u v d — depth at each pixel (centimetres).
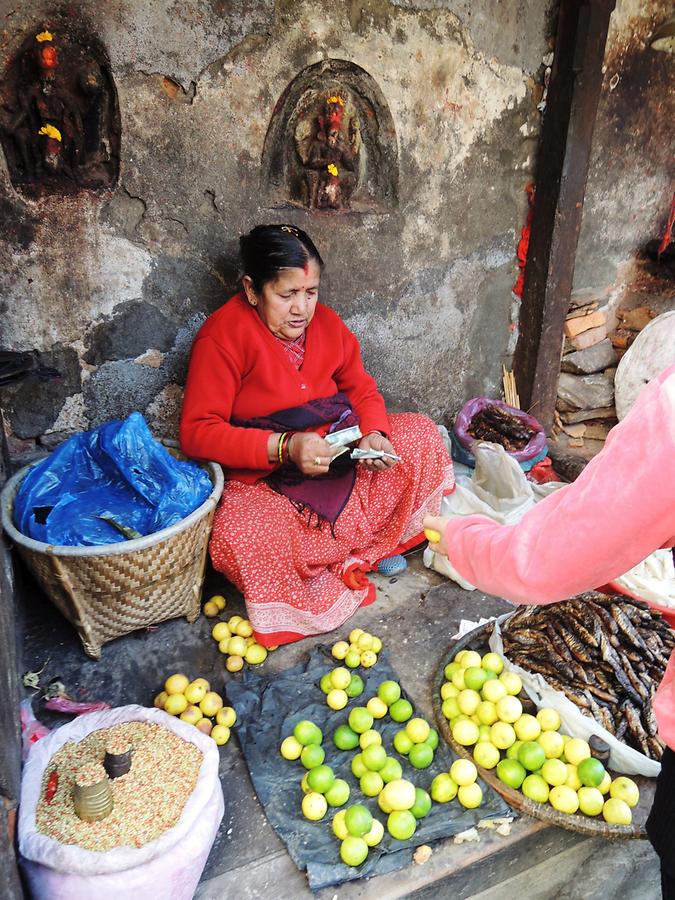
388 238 317
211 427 243
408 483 271
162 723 179
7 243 238
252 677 228
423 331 350
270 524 237
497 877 180
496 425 356
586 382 403
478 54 305
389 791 178
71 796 156
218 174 265
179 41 240
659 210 407
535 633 227
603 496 90
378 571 283
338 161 286
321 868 166
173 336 279
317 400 264
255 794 189
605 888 194
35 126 229
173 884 146
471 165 328
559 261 357
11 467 257
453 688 215
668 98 374
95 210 248
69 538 205
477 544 113
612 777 195
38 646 236
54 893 141
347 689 217
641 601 237
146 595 221
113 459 221
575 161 336
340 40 270
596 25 308
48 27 221
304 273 234
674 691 118
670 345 360
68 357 262
